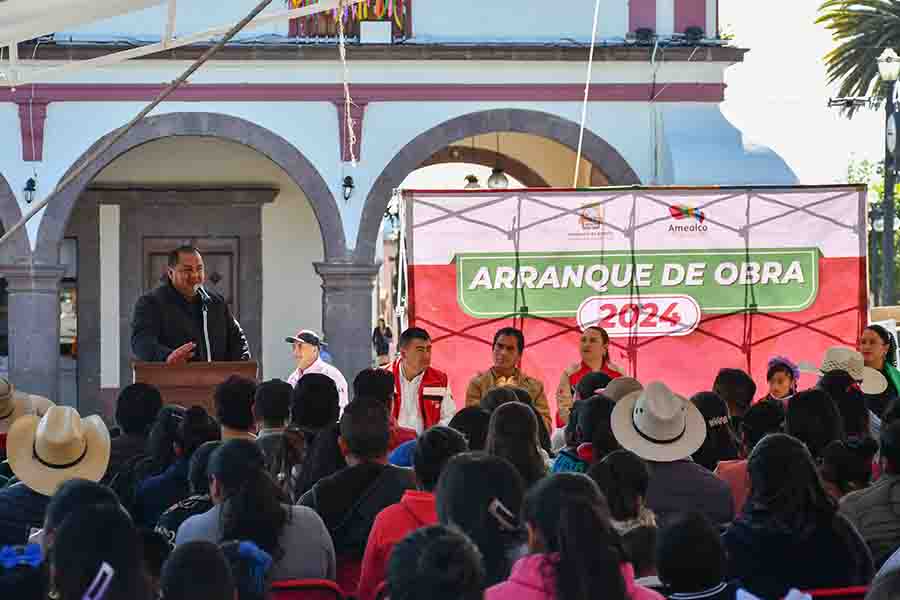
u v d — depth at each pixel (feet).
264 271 73.10
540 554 12.67
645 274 43.96
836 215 44.47
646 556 16.17
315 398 22.44
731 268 44.24
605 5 64.49
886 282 74.69
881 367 37.32
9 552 11.69
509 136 73.26
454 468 14.57
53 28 27.12
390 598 10.76
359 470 19.25
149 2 26.66
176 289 33.24
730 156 62.39
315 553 17.28
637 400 21.12
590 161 64.08
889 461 19.10
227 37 25.04
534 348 43.62
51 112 62.95
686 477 20.56
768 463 16.63
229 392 22.62
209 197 72.54
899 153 72.54
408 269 43.24
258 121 63.52
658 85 63.93
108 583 11.82
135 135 63.16
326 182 63.77
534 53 63.26
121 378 72.13
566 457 21.58
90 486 15.26
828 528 16.65
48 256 62.90
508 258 43.55
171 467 21.59
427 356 34.32
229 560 14.62
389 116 63.93
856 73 105.50
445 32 64.28
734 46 63.72
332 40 63.52
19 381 62.80
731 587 14.10
